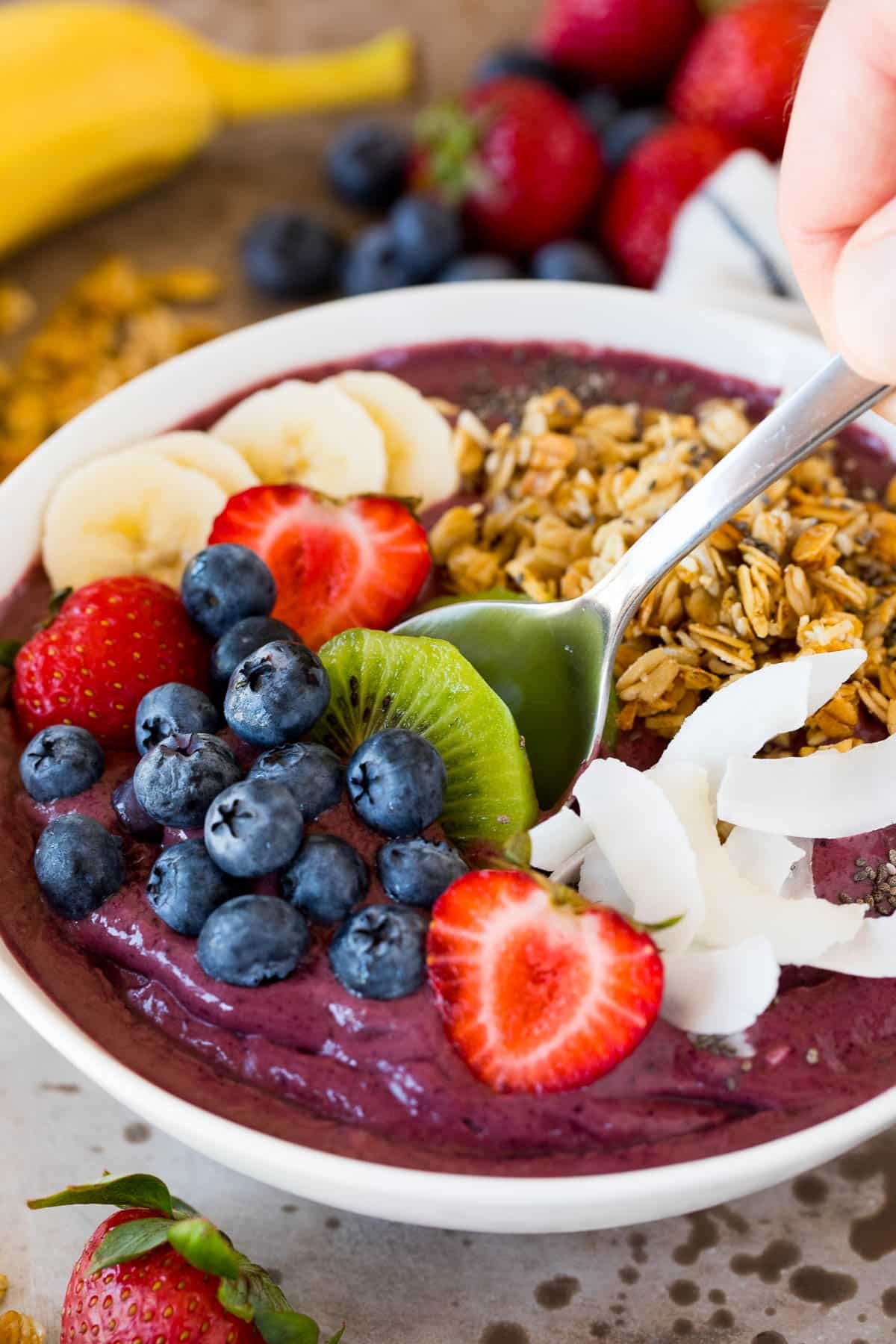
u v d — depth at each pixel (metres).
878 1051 0.44
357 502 0.50
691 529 0.47
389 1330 0.45
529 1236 0.46
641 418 0.55
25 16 0.71
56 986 0.45
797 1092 0.44
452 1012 0.43
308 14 0.82
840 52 0.44
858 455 0.54
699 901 0.44
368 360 0.56
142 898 0.45
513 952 0.43
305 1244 0.46
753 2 0.68
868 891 0.46
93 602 0.49
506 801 0.46
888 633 0.49
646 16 0.70
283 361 0.56
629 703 0.48
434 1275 0.46
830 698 0.47
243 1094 0.44
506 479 0.53
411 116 0.77
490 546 0.52
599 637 0.48
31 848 0.47
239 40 0.81
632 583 0.48
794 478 0.52
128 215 0.72
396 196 0.72
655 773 0.46
